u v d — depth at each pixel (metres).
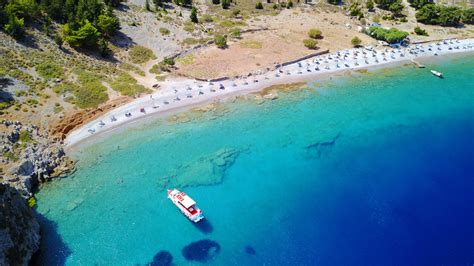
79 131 80.38
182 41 113.62
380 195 68.75
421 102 95.81
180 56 108.12
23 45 90.88
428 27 136.25
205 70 102.38
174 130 83.00
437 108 93.62
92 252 58.53
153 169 73.12
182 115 87.38
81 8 104.38
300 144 80.62
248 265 57.22
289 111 90.44
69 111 82.00
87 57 97.75
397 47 121.19
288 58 109.88
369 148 79.94
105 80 92.69
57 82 86.94
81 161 74.06
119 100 88.56
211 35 119.19
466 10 140.12
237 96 94.56
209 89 95.75
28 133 73.62
